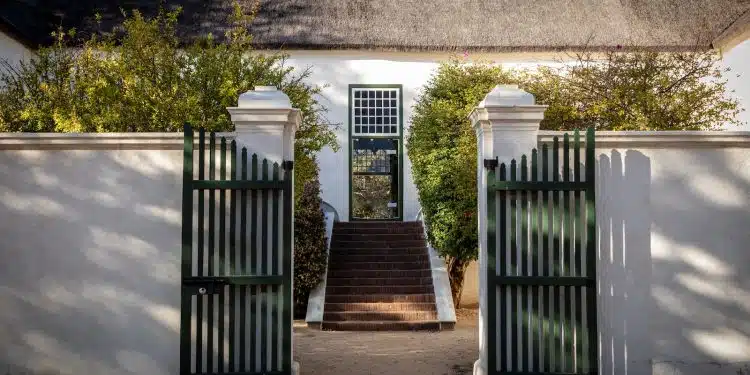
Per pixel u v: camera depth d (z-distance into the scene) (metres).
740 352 6.67
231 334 6.46
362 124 16.41
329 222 14.80
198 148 6.63
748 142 6.68
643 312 6.68
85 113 8.44
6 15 13.89
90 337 6.67
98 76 8.79
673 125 9.21
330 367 8.32
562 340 6.57
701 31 16.14
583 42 16.02
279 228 6.64
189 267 6.37
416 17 16.75
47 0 16.42
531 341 6.50
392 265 13.59
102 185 6.72
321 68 16.25
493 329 6.44
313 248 12.66
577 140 6.50
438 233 13.20
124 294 6.68
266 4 16.83
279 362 6.52
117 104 8.34
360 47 16.05
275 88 6.76
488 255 6.46
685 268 6.71
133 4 16.62
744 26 14.70
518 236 6.59
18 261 6.68
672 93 9.58
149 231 6.70
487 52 16.08
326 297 12.62
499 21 16.62
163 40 9.05
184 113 8.17
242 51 9.35
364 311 12.23
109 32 15.55
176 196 6.71
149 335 6.67
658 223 6.71
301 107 9.35
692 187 6.73
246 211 6.57
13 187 6.71
